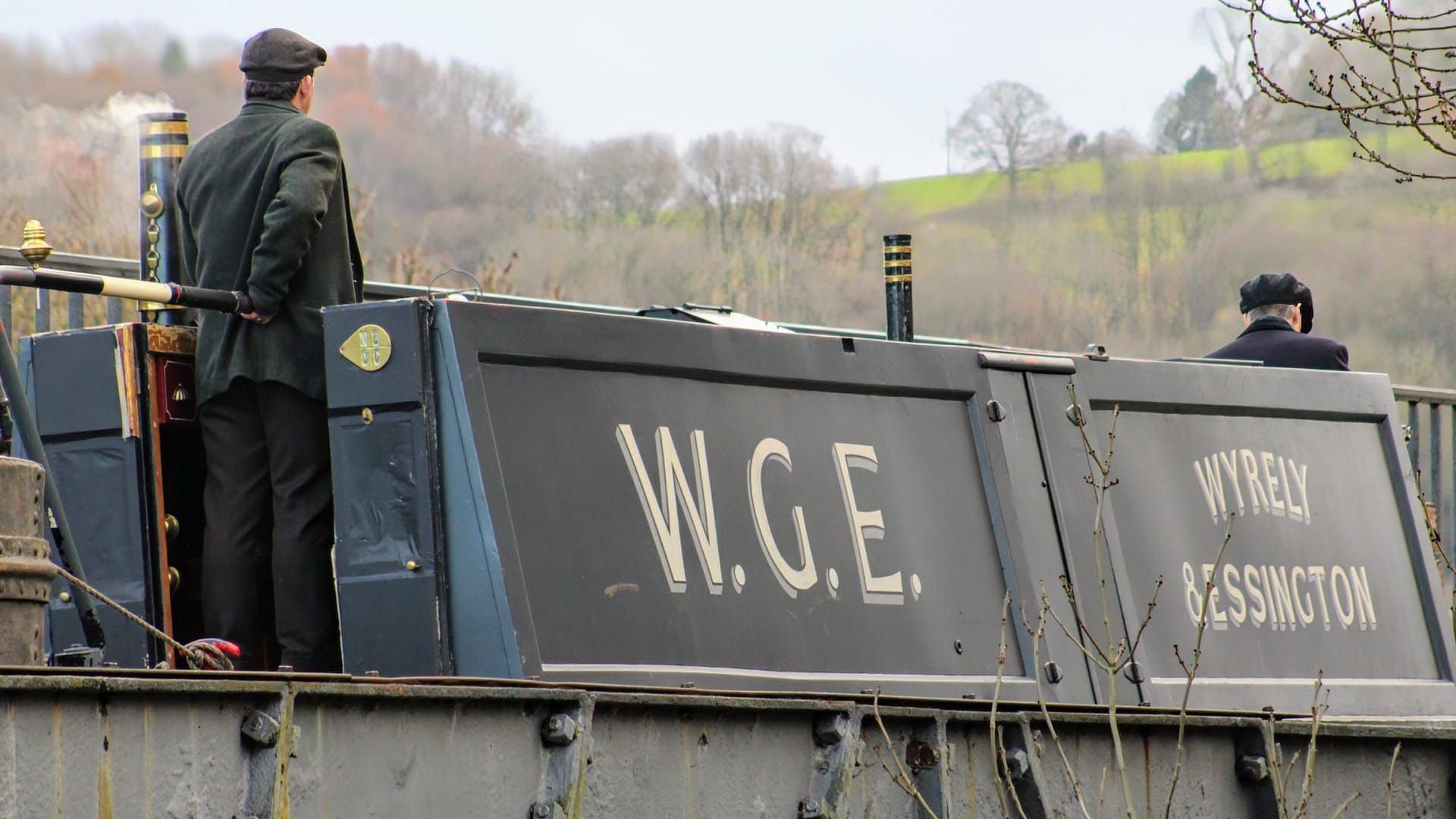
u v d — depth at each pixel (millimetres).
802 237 59469
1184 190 56562
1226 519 16953
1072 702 14789
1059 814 13227
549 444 12070
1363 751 15570
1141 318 56688
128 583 13477
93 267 20172
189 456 14406
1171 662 15875
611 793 10797
